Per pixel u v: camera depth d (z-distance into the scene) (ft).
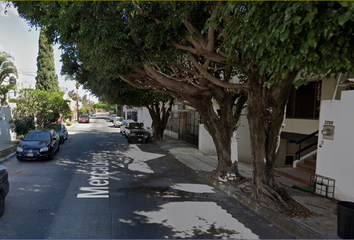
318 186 24.62
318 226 16.96
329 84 30.71
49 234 15.56
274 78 13.44
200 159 43.75
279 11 10.76
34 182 27.35
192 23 21.97
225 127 29.30
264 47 11.32
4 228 16.26
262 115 21.74
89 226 16.80
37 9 23.59
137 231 16.29
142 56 25.44
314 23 9.79
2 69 59.21
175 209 20.51
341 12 9.47
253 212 20.44
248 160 44.52
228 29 15.16
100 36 20.76
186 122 65.82
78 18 20.80
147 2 19.38
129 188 26.05
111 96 52.11
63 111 74.95
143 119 109.81
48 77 104.12
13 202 21.06
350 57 10.56
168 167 37.42
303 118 35.29
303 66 11.98
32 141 39.70
